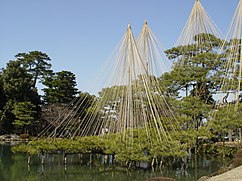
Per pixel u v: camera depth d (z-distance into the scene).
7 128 67.44
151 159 31.78
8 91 68.62
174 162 33.34
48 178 27.38
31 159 38.22
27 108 64.50
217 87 42.91
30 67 82.12
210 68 42.94
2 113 66.06
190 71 42.41
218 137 47.12
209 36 41.56
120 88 32.56
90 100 48.84
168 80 43.09
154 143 30.77
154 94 34.44
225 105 36.44
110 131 34.97
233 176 19.25
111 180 26.66
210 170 31.11
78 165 34.00
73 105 58.41
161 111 34.97
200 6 38.59
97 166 33.28
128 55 29.14
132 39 29.28
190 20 40.44
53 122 49.00
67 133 47.12
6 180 26.12
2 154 42.59
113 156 34.12
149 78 32.69
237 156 26.31
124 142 30.41
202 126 39.53
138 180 26.59
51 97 66.12
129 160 30.27
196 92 43.56
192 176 28.05
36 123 66.31
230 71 21.78
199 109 39.66
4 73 72.00
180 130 36.94
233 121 36.31
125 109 30.33
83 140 34.03
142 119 33.19
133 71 29.45
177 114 40.12
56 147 32.94
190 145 37.66
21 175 28.41
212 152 42.03
